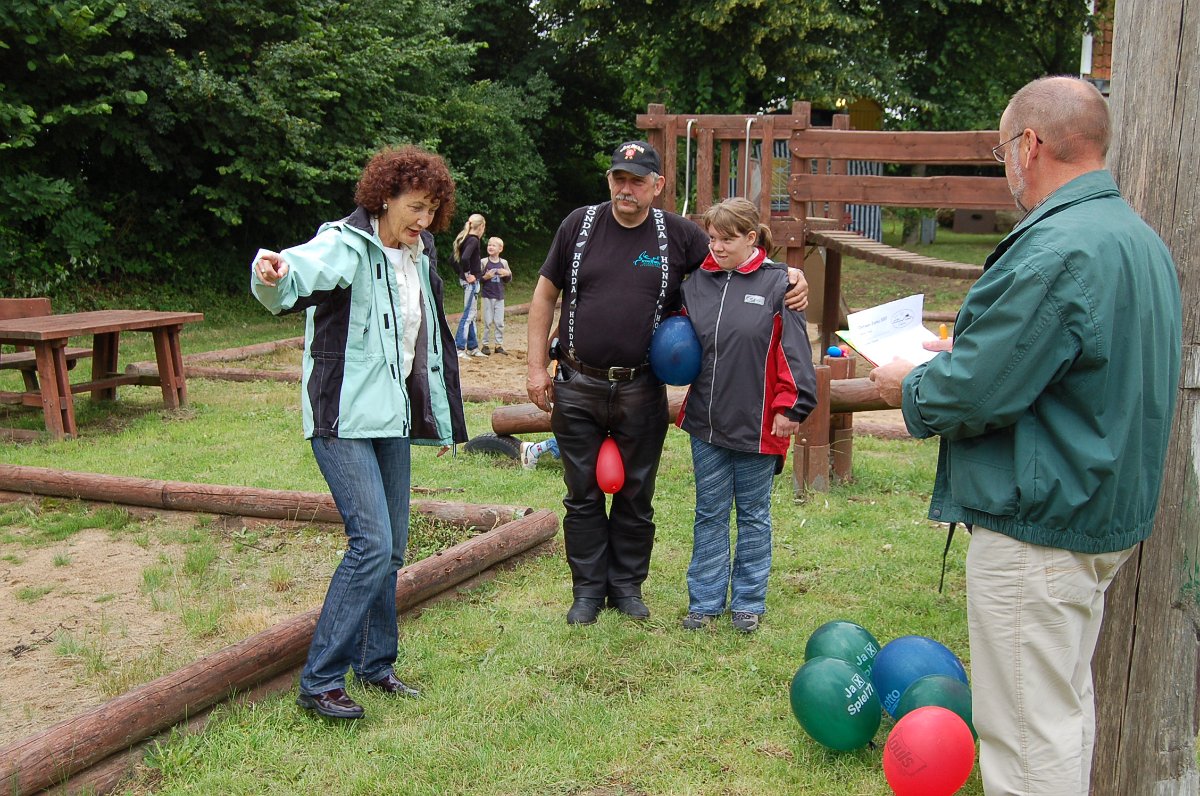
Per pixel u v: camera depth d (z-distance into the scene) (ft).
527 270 79.97
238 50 54.29
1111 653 9.06
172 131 56.44
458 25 73.20
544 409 14.32
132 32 51.19
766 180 21.84
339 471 10.80
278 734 10.97
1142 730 9.02
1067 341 7.53
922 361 9.50
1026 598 8.05
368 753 10.73
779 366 13.20
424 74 69.00
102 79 50.11
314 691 11.14
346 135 59.98
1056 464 7.79
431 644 13.35
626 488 14.15
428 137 64.23
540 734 11.13
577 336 13.64
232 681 11.36
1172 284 7.98
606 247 13.48
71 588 15.64
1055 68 80.94
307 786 10.10
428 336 11.56
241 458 23.59
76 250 51.85
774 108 73.41
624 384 13.64
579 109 93.04
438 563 14.78
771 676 12.57
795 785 10.29
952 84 75.31
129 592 15.49
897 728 9.39
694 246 13.84
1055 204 7.87
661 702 11.93
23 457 23.61
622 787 10.30
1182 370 8.62
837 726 10.35
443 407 11.76
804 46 65.05
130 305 54.90
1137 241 7.71
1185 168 8.48
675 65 69.26
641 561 14.57
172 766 10.27
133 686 12.12
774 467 13.83
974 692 8.54
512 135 77.20
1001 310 7.61
